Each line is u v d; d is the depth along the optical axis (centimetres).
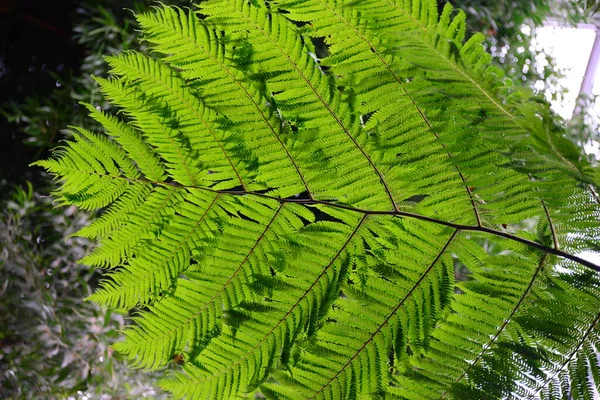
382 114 195
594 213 195
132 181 201
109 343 327
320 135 197
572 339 197
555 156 181
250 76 194
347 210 201
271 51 193
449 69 184
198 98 196
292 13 191
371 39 191
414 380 200
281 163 199
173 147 199
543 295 199
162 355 200
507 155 191
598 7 325
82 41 350
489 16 352
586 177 180
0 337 351
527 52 374
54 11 420
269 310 199
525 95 182
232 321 199
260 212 202
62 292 353
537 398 197
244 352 200
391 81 192
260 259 201
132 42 339
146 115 197
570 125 325
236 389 200
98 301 200
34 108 369
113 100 196
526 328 199
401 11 189
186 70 194
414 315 200
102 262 201
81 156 199
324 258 201
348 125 196
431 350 200
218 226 202
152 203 201
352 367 200
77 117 355
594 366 196
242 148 198
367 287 200
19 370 340
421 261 201
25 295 350
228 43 193
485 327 200
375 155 198
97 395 325
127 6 359
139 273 200
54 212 351
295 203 202
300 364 201
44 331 339
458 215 200
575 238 198
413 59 185
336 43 192
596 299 197
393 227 201
